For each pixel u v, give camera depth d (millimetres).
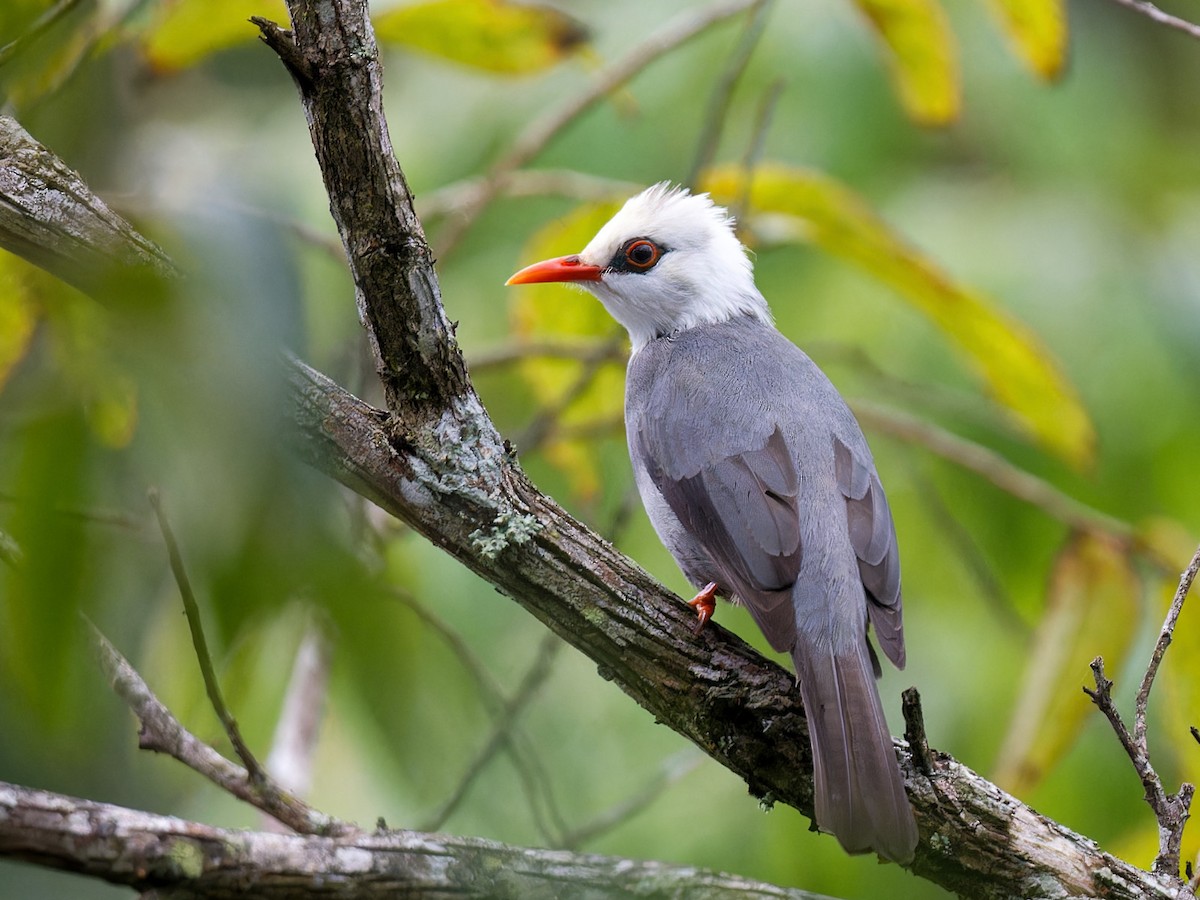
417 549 12516
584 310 13016
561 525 7617
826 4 14438
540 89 14867
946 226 14039
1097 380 13289
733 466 9031
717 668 7578
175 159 8609
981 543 13289
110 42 9836
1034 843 7156
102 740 6660
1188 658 10789
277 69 14992
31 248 6645
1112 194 14500
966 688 12367
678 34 11898
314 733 9469
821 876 11469
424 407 7379
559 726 12211
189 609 6270
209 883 5805
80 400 5141
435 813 8914
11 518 4977
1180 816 7016
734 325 10867
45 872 10398
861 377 13664
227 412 4234
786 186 11531
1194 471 13031
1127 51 15930
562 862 6633
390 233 6941
